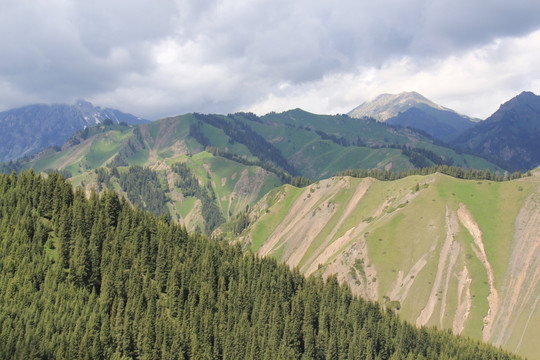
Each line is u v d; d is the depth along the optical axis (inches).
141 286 5812.0
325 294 6825.8
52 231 6323.8
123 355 5088.6
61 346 4685.0
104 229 6545.3
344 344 5880.9
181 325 5526.6
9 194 6545.3
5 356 4495.6
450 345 6402.6
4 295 5132.9
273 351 5546.3
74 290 5462.6
